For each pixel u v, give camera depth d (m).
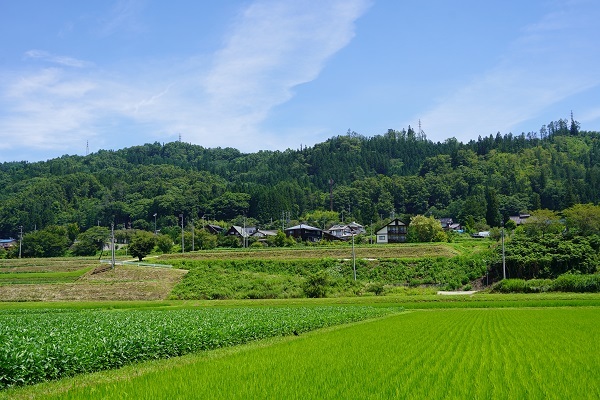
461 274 71.31
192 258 93.69
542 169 192.62
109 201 186.50
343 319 38.56
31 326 27.52
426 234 111.94
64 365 16.73
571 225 90.25
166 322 27.77
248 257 90.50
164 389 13.77
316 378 15.48
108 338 19.67
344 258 82.50
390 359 19.38
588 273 66.50
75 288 68.50
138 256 96.44
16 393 14.15
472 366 17.55
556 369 16.89
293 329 31.53
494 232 112.94
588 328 30.23
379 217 169.38
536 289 59.81
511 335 27.17
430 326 33.34
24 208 173.50
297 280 71.00
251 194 181.62
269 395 13.14
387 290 66.31
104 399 12.47
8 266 93.44
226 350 23.23
